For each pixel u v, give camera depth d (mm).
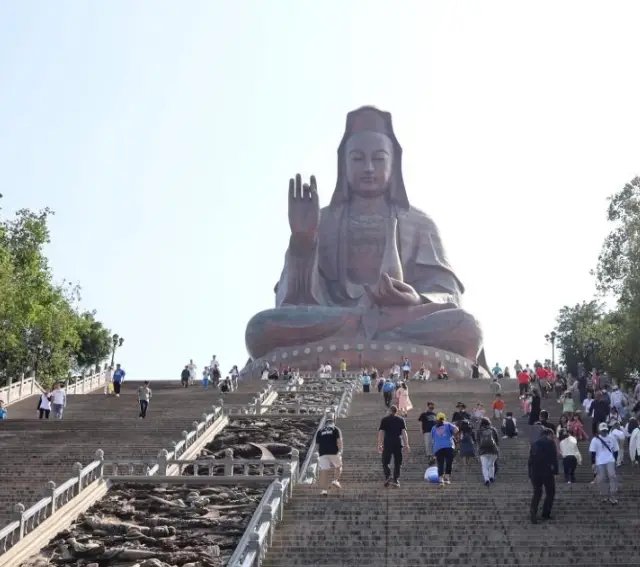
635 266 47812
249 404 44406
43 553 22359
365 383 52531
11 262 53750
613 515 22516
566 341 80125
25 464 32062
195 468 29375
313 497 23562
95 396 52875
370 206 78312
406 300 71938
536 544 20219
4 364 61562
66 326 63125
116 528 23469
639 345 47156
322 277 76062
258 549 18531
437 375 68375
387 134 79625
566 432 28297
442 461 26172
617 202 49156
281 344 71500
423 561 19188
